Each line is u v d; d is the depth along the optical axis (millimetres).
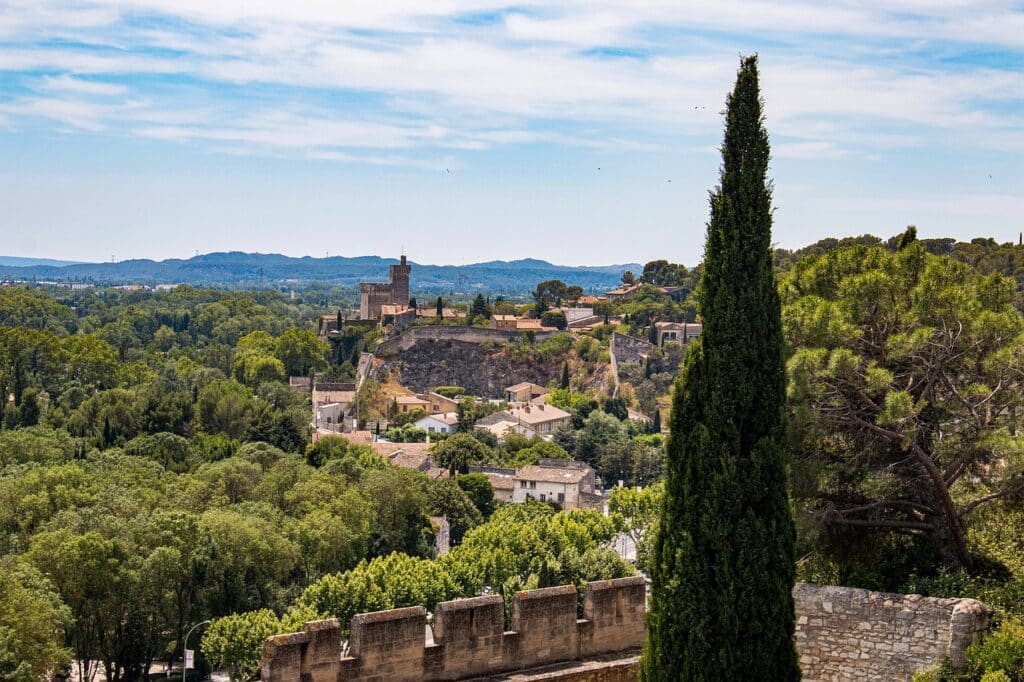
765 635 18719
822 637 20797
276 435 167125
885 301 25000
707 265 19328
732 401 18875
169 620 76688
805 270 26891
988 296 24938
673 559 19172
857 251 26109
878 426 23484
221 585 78500
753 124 19484
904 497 24125
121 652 74625
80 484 95625
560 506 153625
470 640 21859
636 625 23844
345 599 62531
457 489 132625
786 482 19094
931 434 24453
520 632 22422
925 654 19812
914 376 24828
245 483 112188
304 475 117125
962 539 23125
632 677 22875
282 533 89188
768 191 19438
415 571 65188
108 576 72312
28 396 187000
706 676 18656
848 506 24266
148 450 144750
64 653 59312
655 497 85938
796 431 23297
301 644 20188
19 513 89125
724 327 18984
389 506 109062
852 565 23953
